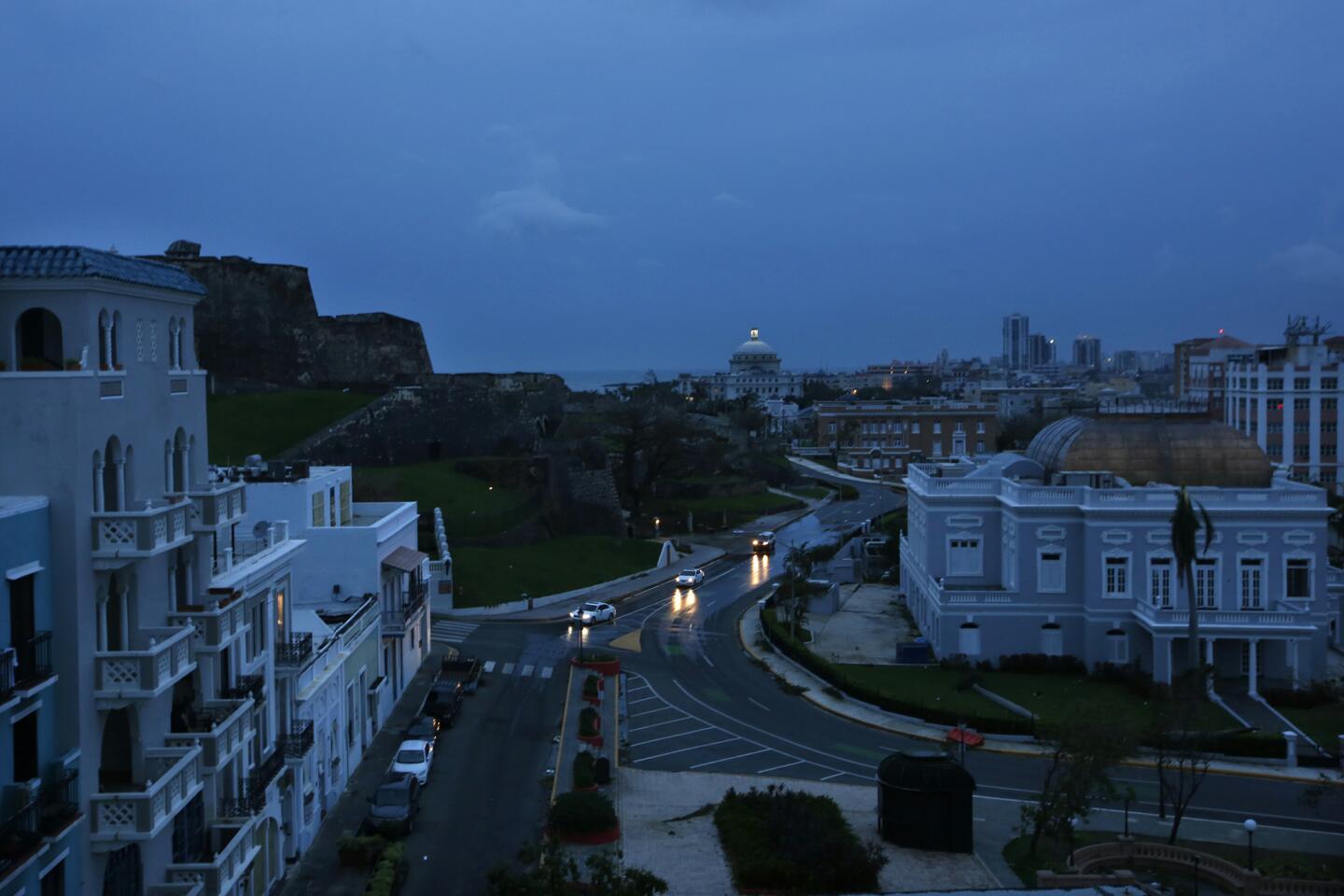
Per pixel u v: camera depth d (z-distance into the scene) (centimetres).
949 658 7012
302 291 13275
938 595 7094
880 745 5750
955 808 4384
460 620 8500
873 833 4562
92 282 2700
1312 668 6475
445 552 8750
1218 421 7381
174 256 12569
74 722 2620
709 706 6419
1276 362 16262
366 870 4044
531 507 11006
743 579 10312
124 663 2702
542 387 14200
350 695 5088
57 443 2612
